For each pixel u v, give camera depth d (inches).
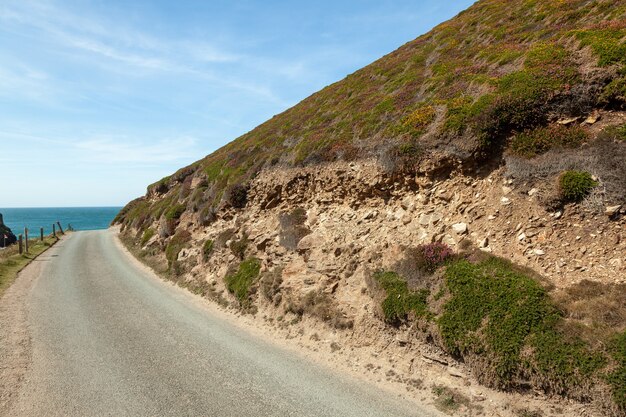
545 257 468.8
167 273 1147.9
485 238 536.4
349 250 664.4
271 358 545.0
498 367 390.3
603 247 438.0
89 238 2260.1
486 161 606.2
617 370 326.3
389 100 927.0
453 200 619.8
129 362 528.7
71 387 455.2
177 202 1663.4
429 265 536.1
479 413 384.2
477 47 979.9
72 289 957.8
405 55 1328.7
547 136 545.0
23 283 1009.5
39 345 585.9
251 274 814.5
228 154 1619.1
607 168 463.2
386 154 716.7
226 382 470.3
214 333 652.7
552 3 944.9
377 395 435.8
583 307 390.6
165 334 645.9
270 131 1561.3
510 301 429.7
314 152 931.3
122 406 412.2
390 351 510.0
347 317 581.3
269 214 976.9
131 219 2330.2
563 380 348.2
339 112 1173.1
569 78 565.6
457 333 438.6
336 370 502.9
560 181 484.7
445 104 717.3
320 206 848.9
